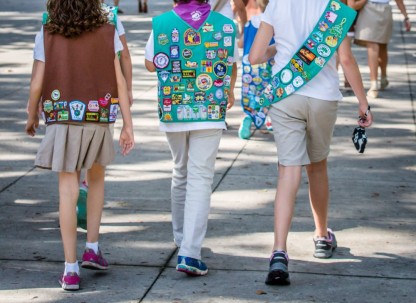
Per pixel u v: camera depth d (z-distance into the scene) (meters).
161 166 8.88
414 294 5.64
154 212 7.39
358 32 12.34
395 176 8.59
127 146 5.81
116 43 5.68
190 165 5.98
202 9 5.93
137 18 22.00
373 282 5.84
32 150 9.49
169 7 25.23
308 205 7.59
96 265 5.91
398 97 12.48
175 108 5.94
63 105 5.56
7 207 7.52
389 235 6.82
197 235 5.90
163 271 6.07
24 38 17.97
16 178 8.41
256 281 5.86
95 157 5.71
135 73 14.02
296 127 5.79
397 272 6.02
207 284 5.80
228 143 9.88
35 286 5.78
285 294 5.62
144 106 11.64
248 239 6.72
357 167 8.89
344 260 6.26
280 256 5.71
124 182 8.29
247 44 9.80
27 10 23.83
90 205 5.92
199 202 5.91
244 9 10.16
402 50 16.83
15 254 6.38
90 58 5.57
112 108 5.69
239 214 7.34
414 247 6.55
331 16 5.71
